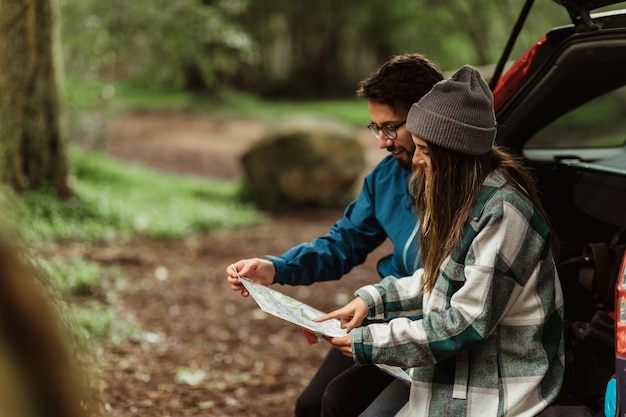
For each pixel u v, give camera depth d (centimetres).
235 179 1838
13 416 73
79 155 1357
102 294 754
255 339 669
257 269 292
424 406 242
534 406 237
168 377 549
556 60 319
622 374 214
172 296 791
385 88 269
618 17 297
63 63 1400
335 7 3672
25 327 75
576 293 318
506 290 233
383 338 237
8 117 1029
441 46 2586
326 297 846
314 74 3825
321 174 1381
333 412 286
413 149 275
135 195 1274
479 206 238
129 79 1608
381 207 297
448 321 233
